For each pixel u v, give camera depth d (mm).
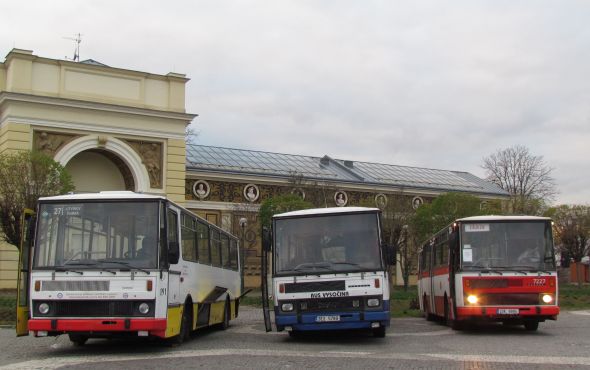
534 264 18734
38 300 13805
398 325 23375
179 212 15875
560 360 13008
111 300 13758
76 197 14492
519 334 19047
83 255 14094
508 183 73750
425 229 43062
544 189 72938
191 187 50062
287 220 16906
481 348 15273
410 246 47281
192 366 12266
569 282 66875
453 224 19688
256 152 61281
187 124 42750
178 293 15453
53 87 38594
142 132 41000
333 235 16562
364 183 58938
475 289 18688
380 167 69062
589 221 69500
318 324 16031
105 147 39688
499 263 18797
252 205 50188
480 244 19016
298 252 16562
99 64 41719
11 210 27062
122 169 41500
